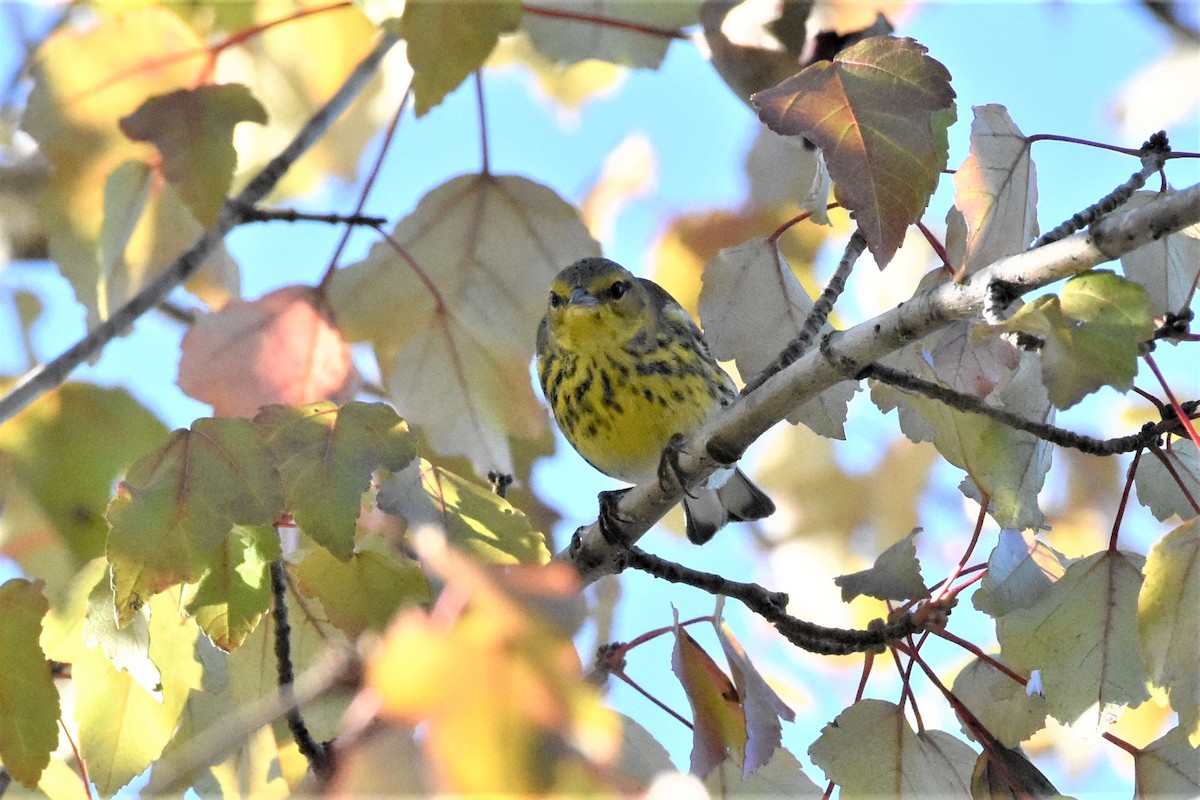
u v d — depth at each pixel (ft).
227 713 26.66
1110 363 18.93
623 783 13.41
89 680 24.82
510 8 23.26
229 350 28.73
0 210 37.65
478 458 31.96
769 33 30.86
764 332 28.48
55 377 27.48
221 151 25.00
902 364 26.96
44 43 25.64
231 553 21.77
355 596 23.81
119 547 20.83
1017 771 24.16
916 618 25.61
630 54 34.76
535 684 12.98
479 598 13.42
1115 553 23.47
